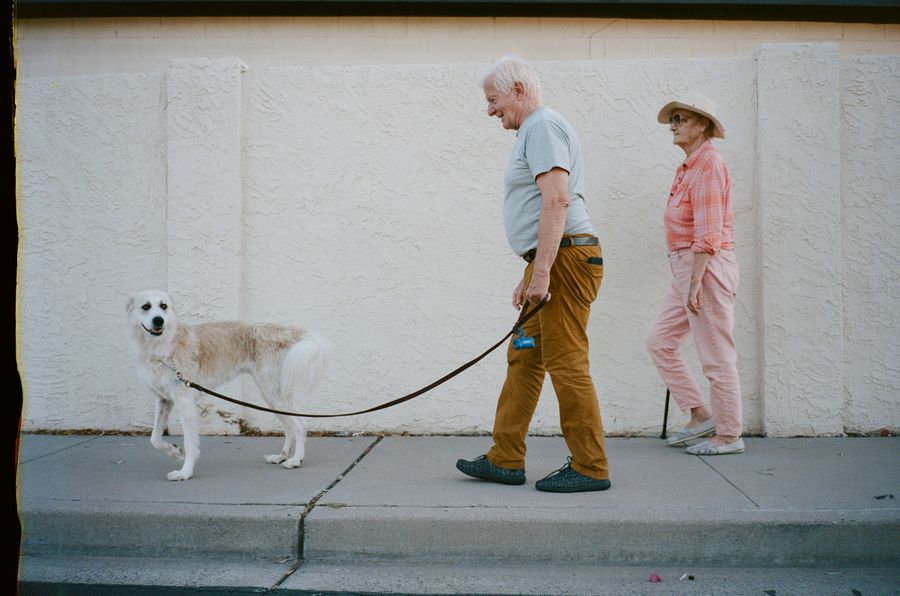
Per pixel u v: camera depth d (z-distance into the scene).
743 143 4.68
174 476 3.74
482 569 3.02
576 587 2.82
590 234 3.44
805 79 4.57
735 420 4.15
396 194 4.80
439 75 4.77
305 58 5.81
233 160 4.80
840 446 4.36
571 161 3.41
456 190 4.78
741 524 3.02
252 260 4.88
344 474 3.86
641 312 4.72
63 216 4.93
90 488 3.60
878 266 4.64
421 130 4.79
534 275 3.29
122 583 2.90
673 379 4.35
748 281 4.69
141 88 4.89
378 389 4.84
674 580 2.89
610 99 4.71
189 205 4.82
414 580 2.91
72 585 2.88
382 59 5.79
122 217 4.92
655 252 4.71
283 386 4.05
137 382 4.93
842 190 4.64
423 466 4.02
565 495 3.39
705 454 4.17
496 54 5.76
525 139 3.38
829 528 3.01
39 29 5.88
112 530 3.21
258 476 3.83
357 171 4.82
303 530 3.13
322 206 4.84
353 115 4.81
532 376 3.61
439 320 4.80
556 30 5.74
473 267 4.78
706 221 3.94
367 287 4.82
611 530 3.04
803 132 4.58
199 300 4.83
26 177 4.91
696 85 4.68
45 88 4.90
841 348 4.59
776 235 4.60
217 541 3.17
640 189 4.71
